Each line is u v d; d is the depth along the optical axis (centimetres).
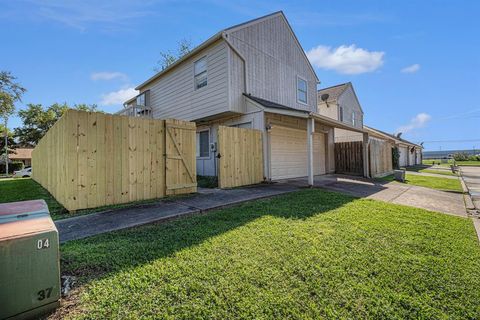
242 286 213
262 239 321
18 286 164
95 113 482
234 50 873
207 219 411
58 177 564
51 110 3228
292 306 191
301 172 1073
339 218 428
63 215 429
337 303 197
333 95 1827
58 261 182
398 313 188
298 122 1041
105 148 492
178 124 612
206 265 248
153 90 1287
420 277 238
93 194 473
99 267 241
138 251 278
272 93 1038
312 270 244
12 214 207
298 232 349
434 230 379
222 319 176
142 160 547
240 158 771
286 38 1140
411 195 727
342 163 1304
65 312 178
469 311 192
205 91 950
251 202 547
